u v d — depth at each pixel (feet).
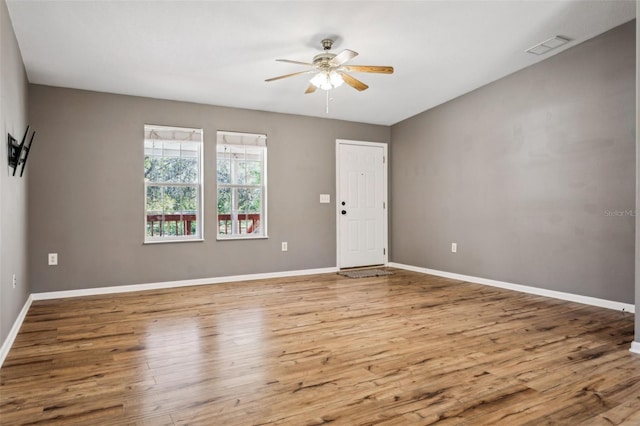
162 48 12.00
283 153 19.15
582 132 12.89
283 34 11.28
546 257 14.08
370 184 21.47
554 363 8.10
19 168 11.43
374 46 12.30
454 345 9.22
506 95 15.39
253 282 17.52
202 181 17.28
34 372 7.80
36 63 12.80
